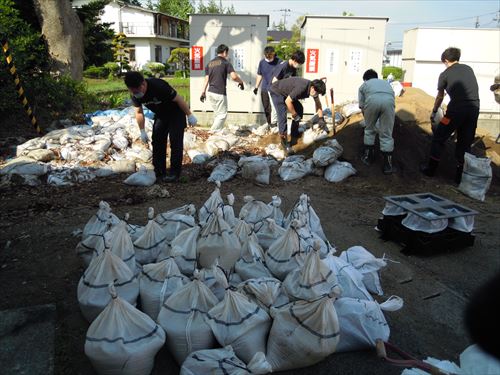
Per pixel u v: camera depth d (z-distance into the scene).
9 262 3.83
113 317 2.32
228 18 9.73
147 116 8.47
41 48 9.95
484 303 1.04
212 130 8.58
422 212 4.17
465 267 3.94
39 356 2.63
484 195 5.98
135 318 2.37
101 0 16.73
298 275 2.85
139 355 2.26
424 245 4.08
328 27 9.62
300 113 7.50
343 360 2.63
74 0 14.61
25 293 3.34
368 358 2.65
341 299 2.76
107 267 2.80
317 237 3.49
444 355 2.75
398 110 7.32
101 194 5.61
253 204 3.95
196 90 10.11
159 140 5.93
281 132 7.25
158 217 3.73
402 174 6.42
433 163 6.34
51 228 4.55
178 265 3.06
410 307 3.28
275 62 8.45
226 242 3.10
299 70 11.05
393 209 4.46
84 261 3.44
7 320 2.96
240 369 2.12
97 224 3.52
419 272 3.82
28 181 5.80
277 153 7.24
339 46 9.73
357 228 4.79
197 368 2.22
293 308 2.46
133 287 2.82
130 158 6.86
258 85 8.66
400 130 6.94
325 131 7.35
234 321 2.46
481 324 1.04
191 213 3.75
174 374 2.51
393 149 6.55
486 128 11.57
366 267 3.38
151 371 2.51
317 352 2.36
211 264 3.09
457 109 5.91
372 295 3.36
